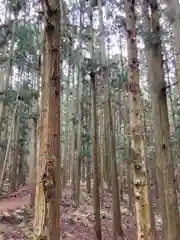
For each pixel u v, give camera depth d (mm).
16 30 11648
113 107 18875
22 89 13570
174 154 13625
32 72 14484
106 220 12953
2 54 13312
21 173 22594
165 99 5109
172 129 18281
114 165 10242
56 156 2893
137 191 4203
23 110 18875
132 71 4684
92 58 9406
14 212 11148
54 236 2695
